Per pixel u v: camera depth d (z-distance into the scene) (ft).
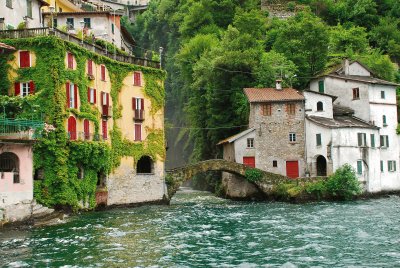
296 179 193.57
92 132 167.32
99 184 172.65
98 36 229.04
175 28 388.98
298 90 243.81
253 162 212.84
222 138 246.06
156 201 191.11
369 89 220.84
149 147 193.06
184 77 307.17
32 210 127.24
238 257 86.43
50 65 148.87
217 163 195.62
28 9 183.83
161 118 199.52
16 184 121.70
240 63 240.73
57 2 248.73
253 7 371.76
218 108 246.68
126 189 182.60
